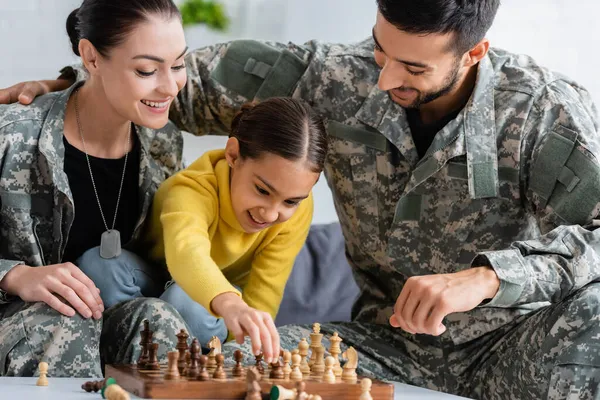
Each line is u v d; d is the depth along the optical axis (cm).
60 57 403
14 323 223
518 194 257
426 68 239
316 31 420
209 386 177
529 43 410
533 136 254
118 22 232
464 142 258
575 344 222
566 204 244
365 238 279
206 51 291
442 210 263
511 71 266
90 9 238
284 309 336
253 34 415
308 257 355
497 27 410
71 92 260
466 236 262
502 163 257
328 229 369
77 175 260
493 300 222
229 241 255
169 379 179
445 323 262
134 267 255
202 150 400
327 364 193
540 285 225
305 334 269
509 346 252
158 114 243
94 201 263
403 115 267
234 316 196
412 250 268
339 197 282
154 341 228
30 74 400
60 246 255
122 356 233
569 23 409
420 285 213
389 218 273
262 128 232
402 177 270
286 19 417
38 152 251
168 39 235
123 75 236
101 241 252
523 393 241
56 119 254
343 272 354
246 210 240
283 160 228
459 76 255
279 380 185
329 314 340
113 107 246
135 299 237
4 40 397
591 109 267
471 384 262
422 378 266
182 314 247
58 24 402
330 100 279
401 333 276
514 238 262
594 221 240
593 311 222
